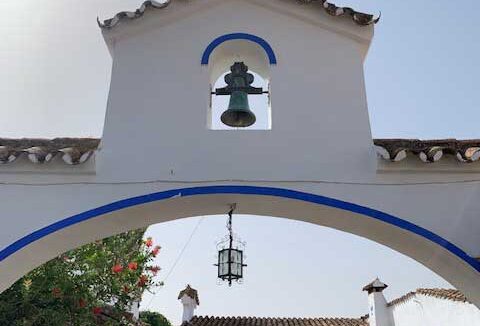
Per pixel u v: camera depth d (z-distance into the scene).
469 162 5.92
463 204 5.93
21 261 6.02
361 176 6.04
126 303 9.88
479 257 5.71
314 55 6.60
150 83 6.46
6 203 5.94
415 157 5.96
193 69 6.54
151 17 6.65
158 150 6.16
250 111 6.82
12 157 5.93
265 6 6.78
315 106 6.36
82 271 9.09
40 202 5.95
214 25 6.74
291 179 6.02
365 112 6.33
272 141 6.19
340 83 6.47
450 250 5.77
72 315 8.68
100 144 6.19
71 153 5.89
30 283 8.16
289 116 6.30
